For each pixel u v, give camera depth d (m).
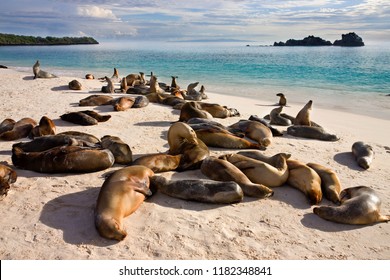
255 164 6.34
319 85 22.39
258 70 32.09
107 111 12.22
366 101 16.50
